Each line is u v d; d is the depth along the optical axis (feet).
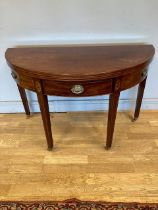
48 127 4.69
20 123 6.01
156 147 5.12
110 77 3.74
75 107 6.31
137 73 4.10
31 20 4.87
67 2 4.64
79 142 5.32
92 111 6.39
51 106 6.26
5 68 5.58
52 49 4.79
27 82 4.13
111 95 4.14
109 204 3.97
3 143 5.36
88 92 3.93
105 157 4.89
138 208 3.89
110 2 4.63
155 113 6.20
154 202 3.99
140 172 4.53
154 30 4.98
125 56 4.27
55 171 4.61
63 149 5.14
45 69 3.79
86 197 4.10
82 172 4.56
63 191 4.21
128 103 6.18
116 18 4.84
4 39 5.13
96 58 4.21
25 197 4.13
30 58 4.31
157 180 4.36
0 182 4.42
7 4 4.66
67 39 5.13
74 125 5.89
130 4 4.66
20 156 4.99
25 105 5.95
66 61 4.12
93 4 4.66
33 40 5.15
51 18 4.84
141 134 5.49
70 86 3.85
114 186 4.27
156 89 5.91
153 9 4.71
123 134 5.50
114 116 4.45
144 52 4.45
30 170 4.65
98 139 5.41
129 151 5.02
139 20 4.86
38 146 5.24
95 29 4.99
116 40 5.12
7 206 3.98
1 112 6.43
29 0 4.62
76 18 4.84
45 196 4.14
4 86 5.89
